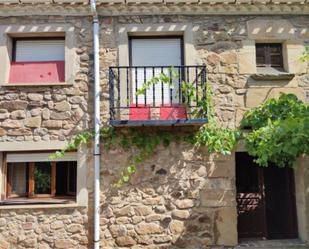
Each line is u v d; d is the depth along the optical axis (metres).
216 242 5.06
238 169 5.77
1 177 5.16
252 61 5.42
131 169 5.11
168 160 5.19
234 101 5.34
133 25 5.37
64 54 5.45
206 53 5.39
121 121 4.90
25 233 4.97
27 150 5.15
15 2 5.23
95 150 5.10
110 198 5.08
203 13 5.43
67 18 5.39
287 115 4.86
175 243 5.04
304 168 5.24
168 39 5.55
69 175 5.28
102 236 5.00
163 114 5.29
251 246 5.11
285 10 5.49
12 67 5.41
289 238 5.52
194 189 5.14
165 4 5.32
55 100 5.24
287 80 5.41
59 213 5.04
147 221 5.06
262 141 4.34
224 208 5.12
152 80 5.02
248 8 5.45
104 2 5.27
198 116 5.11
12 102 5.20
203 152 5.22
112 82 5.09
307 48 4.86
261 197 5.71
